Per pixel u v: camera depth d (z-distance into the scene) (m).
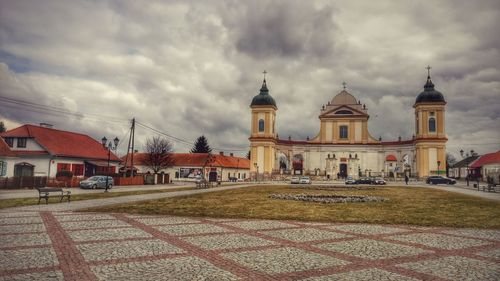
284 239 12.55
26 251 10.41
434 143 84.25
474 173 88.81
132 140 54.75
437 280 8.07
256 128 94.19
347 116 98.31
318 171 93.62
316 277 8.24
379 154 96.19
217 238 12.61
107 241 11.90
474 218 18.14
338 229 14.75
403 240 12.49
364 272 8.63
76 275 8.26
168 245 11.38
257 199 28.94
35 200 25.88
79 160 56.88
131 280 7.95
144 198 29.42
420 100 86.31
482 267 9.11
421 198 30.69
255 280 8.02
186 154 88.88
